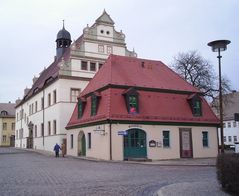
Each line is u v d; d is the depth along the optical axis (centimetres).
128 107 3456
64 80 4750
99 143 3472
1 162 3058
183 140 3697
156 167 2522
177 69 5478
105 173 2058
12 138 10350
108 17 5091
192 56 5441
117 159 3300
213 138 3906
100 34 5016
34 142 6066
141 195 1263
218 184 1412
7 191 1349
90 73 4903
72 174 1998
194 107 3869
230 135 8169
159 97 3734
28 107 6731
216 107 5362
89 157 3628
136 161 3161
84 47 4897
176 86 3969
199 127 3828
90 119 3666
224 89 5366
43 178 1797
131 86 3606
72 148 4175
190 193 1219
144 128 3478
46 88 5397
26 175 1955
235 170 1164
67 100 4738
